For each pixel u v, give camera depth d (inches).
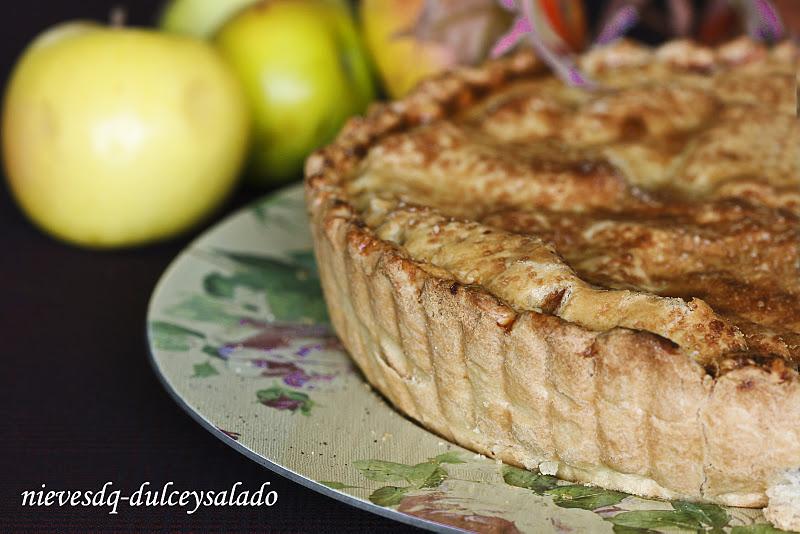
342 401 20.2
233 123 24.5
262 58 25.6
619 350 17.9
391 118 23.2
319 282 22.8
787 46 24.9
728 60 25.0
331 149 22.1
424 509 18.4
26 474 20.1
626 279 19.7
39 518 19.4
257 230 24.0
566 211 21.1
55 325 22.9
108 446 20.6
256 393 20.3
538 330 18.2
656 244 20.3
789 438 17.7
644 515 18.2
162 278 22.7
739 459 17.9
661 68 24.8
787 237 20.4
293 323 21.9
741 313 19.3
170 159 24.0
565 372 18.2
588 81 24.2
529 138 22.8
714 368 17.9
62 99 23.7
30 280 23.9
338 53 26.1
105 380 21.8
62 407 21.3
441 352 19.0
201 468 20.3
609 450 18.3
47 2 32.9
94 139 23.6
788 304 19.4
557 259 19.1
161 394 21.6
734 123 22.6
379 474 18.9
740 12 26.2
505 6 25.4
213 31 26.8
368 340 20.1
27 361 22.1
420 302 19.0
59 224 24.3
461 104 23.9
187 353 21.1
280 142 26.0
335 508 19.6
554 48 24.9
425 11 25.9
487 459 19.2
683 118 23.1
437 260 19.5
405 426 19.8
